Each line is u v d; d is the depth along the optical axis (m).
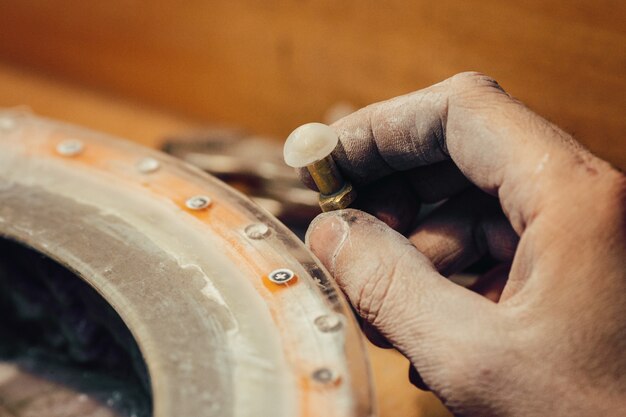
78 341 0.87
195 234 0.73
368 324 0.72
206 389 0.56
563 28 1.15
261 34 1.57
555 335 0.59
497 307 0.62
